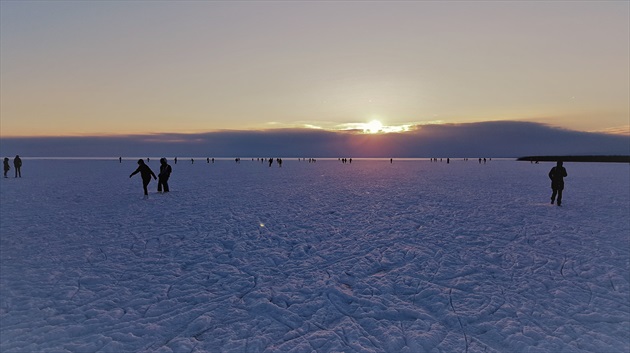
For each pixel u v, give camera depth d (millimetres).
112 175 37719
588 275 6773
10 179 31328
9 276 6879
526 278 6664
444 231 10336
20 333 4832
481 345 4539
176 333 4871
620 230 10383
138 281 6664
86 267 7398
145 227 10969
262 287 6312
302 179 31719
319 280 6617
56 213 13445
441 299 5809
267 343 4582
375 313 5383
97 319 5219
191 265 7562
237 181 29375
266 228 10828
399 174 39812
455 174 39844
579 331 4809
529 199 17312
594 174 40469
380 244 8969
